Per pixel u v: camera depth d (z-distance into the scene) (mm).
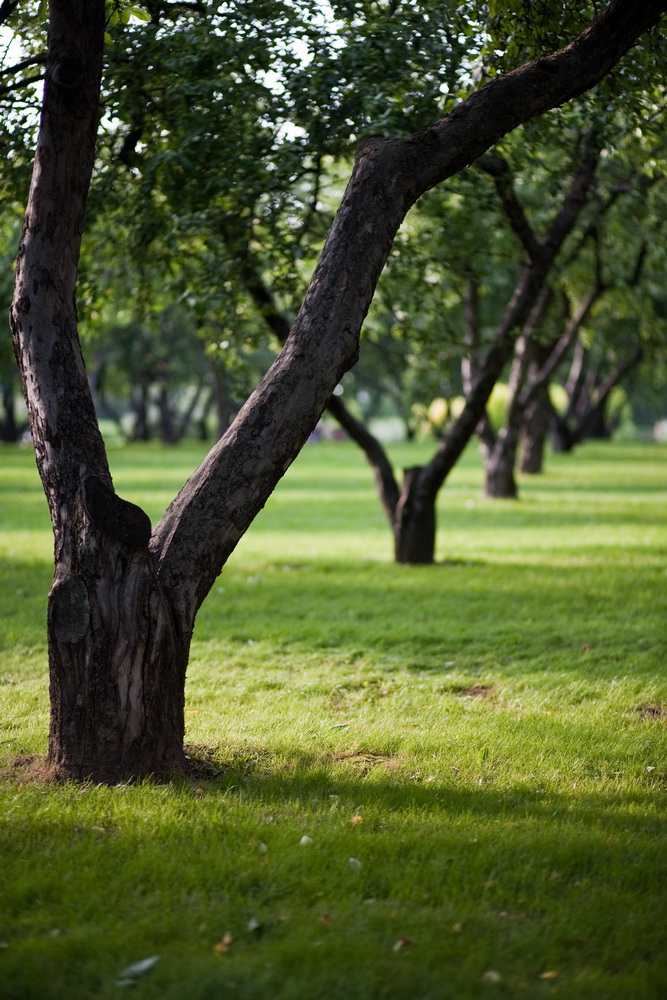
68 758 5230
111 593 5094
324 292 5340
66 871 4203
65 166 5191
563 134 9953
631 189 14336
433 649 8977
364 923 3781
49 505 5180
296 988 3320
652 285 22266
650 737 6422
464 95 8289
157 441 68688
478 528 18062
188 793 5094
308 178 10109
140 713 5219
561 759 5992
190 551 5301
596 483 28000
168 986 3361
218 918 3816
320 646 9180
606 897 4035
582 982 3387
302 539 17156
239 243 10164
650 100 8828
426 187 5512
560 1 6957
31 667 8383
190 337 52844
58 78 5113
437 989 3342
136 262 10828
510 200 11531
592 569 13141
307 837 4547
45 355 5199
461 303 20078
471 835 4645
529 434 30828
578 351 43500
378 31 8141
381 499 14086
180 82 8156
